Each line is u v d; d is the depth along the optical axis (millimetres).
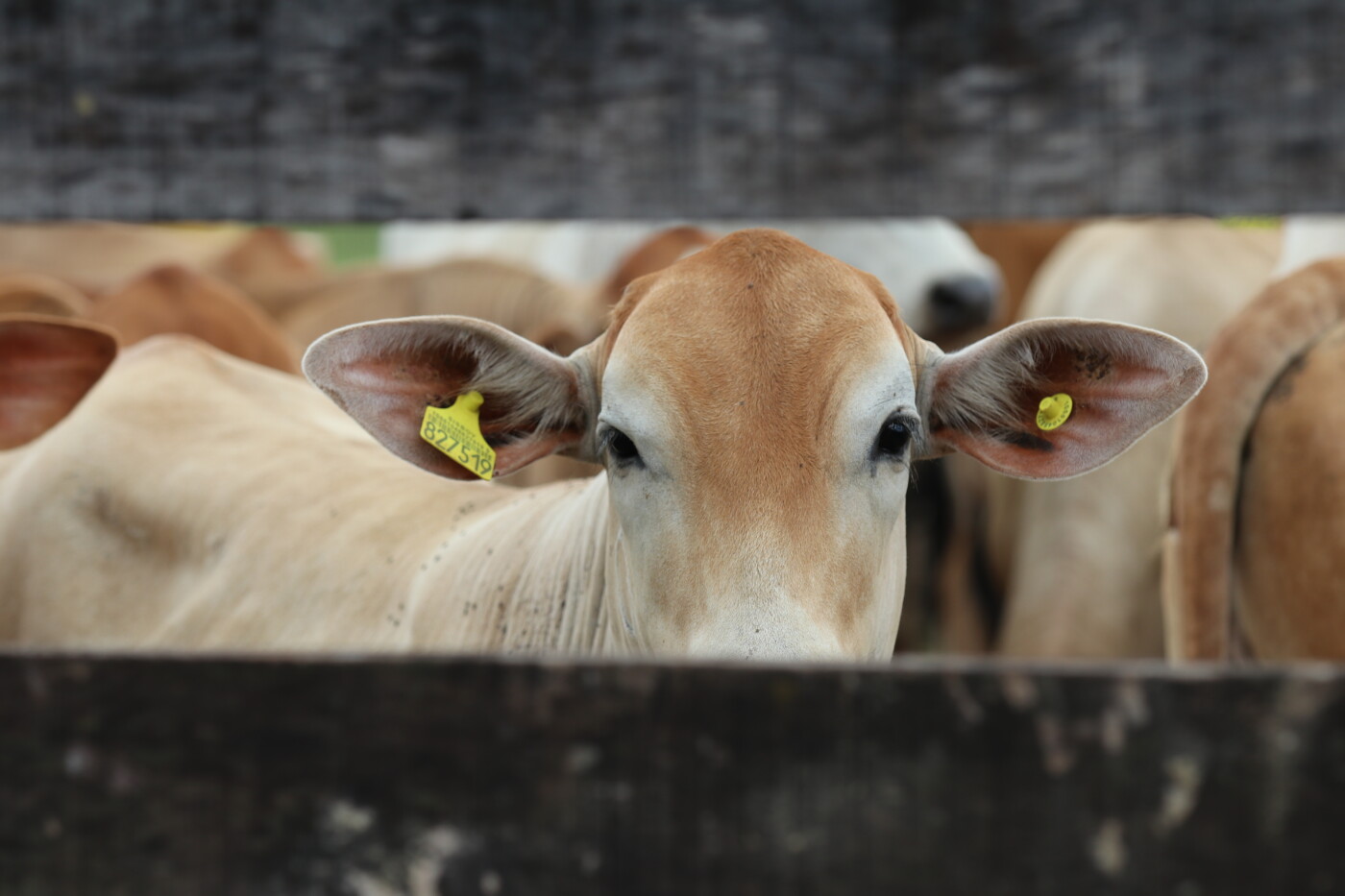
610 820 1644
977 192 1729
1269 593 4195
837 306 2982
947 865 1604
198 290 6348
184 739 1679
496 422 3322
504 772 1651
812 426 2832
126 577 4543
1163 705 1567
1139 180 1697
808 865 1622
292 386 5203
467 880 1670
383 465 4594
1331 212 1666
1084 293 7266
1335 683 1541
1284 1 1653
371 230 19672
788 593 2672
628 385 2943
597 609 3395
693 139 1758
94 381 4316
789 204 1755
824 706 1607
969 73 1718
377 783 1667
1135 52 1685
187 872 1694
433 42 1776
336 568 4172
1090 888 1590
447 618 3803
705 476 2816
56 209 1828
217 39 1796
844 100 1738
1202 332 6824
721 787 1627
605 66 1761
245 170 1810
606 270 10664
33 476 4727
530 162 1781
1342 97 1649
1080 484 6777
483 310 9562
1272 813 1562
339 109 1792
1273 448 4129
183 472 4590
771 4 1733
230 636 4223
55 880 1706
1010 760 1588
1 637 4672
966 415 3318
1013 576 7504
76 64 1807
